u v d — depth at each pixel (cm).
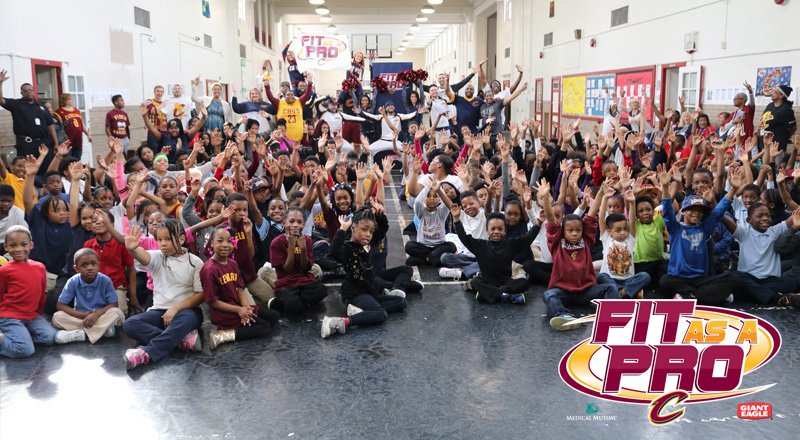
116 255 489
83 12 1068
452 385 371
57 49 977
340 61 2156
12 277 433
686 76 1105
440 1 2319
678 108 1141
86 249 453
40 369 402
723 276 495
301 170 755
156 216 499
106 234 488
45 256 530
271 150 1020
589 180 762
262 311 468
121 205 561
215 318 443
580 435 316
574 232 495
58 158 680
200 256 533
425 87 1331
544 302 511
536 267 573
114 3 1193
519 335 449
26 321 437
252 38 2359
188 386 374
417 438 313
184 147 1085
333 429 323
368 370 394
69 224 540
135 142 1295
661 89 1186
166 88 1488
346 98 1220
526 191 557
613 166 701
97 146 1122
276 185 636
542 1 1881
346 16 2775
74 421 334
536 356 411
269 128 1257
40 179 723
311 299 501
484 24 2636
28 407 350
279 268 505
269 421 331
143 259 434
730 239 577
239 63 2153
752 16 916
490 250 521
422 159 848
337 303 525
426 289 564
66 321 450
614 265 527
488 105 1243
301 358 414
